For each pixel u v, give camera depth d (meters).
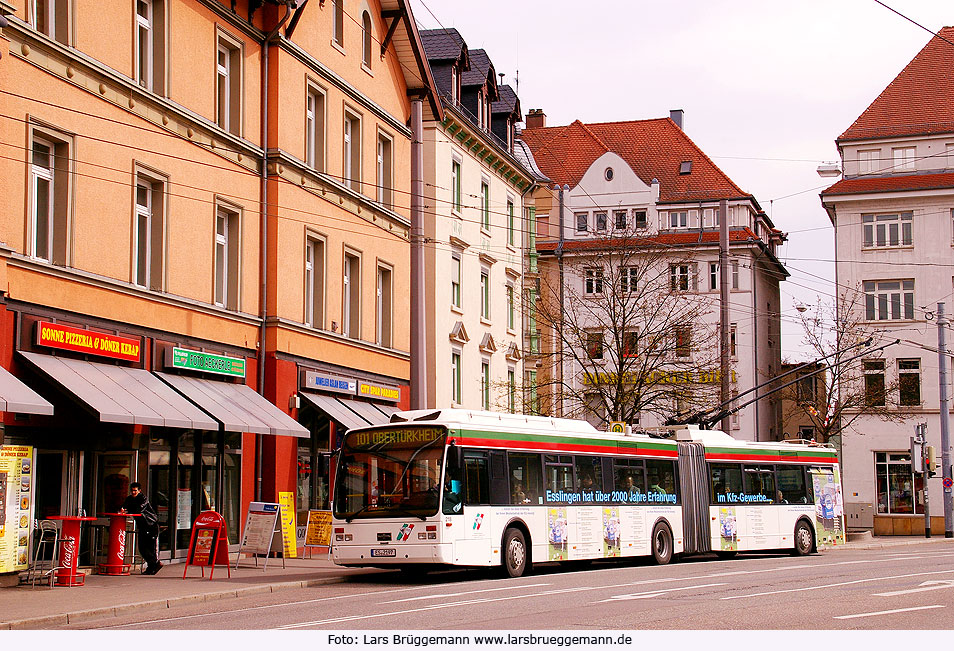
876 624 13.07
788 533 32.34
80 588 19.41
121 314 23.36
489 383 46.50
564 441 25.06
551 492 24.34
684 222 72.75
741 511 30.80
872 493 57.41
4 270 19.86
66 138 21.89
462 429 22.06
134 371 23.53
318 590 20.12
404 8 35.72
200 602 18.16
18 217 20.61
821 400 57.66
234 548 27.09
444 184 42.22
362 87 34.31
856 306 58.69
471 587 19.77
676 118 81.81
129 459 23.39
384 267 35.66
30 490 20.11
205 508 26.09
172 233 25.22
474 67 46.56
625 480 26.94
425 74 37.53
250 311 28.31
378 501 21.92
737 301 70.81
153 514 22.50
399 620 14.00
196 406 24.17
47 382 20.86
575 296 50.41
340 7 33.03
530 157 55.03
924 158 59.34
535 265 54.66
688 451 29.45
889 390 56.31
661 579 21.42
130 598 17.72
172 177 25.23
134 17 24.20
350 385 32.31
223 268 27.73
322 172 31.36
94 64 22.50
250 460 28.08
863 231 59.25
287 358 29.19
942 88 61.19
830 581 20.31
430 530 21.23
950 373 57.16
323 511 27.73
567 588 19.20
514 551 22.91
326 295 31.58
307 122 31.23
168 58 25.17
